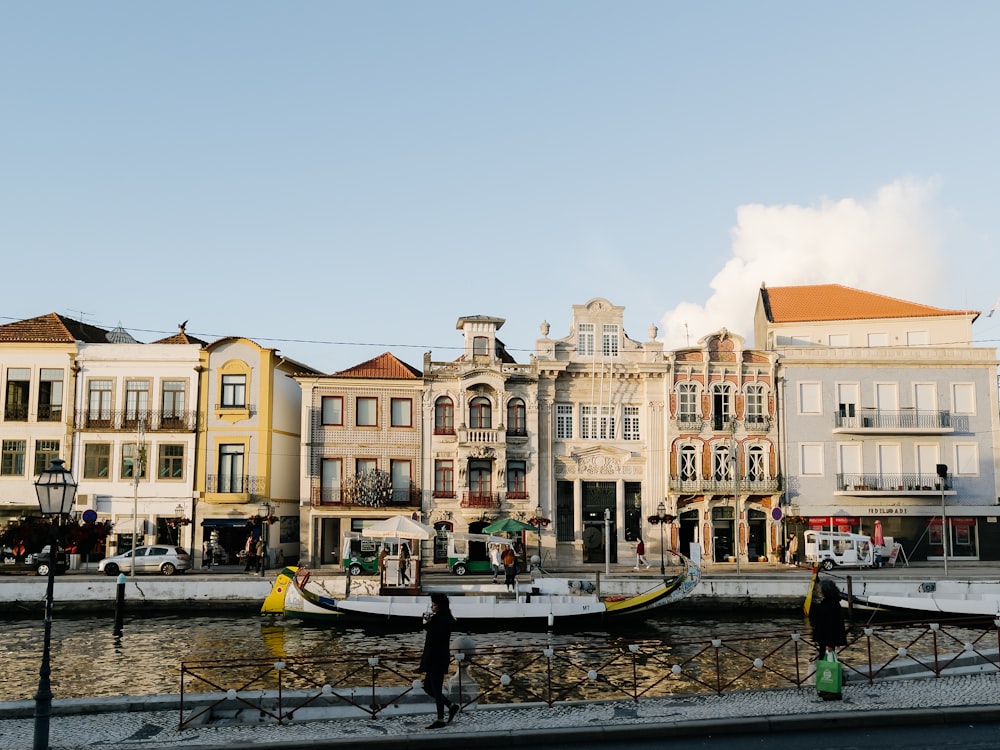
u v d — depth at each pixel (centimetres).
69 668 2675
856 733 1547
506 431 5638
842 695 1769
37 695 1468
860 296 6394
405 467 5616
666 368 5747
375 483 5469
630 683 2295
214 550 5434
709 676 2386
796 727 1575
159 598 3991
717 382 5797
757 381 5812
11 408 5562
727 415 5781
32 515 5466
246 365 5606
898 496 5688
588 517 5691
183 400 5581
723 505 5716
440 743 1509
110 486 5509
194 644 3156
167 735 1586
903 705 1684
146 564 4778
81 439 5528
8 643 3192
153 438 5522
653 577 4216
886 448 5794
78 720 1702
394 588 3778
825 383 5828
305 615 3609
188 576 4381
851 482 5744
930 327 6084
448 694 1859
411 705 1800
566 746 1505
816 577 3828
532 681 2339
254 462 5531
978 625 3428
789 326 6184
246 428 5553
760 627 3572
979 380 5853
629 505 5741
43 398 5575
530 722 1627
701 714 1647
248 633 3428
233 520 5453
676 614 3956
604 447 5706
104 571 4766
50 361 5603
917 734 1536
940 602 3544
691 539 5712
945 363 5853
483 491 5622
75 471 5506
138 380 5600
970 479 5756
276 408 5712
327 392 5591
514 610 3503
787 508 5681
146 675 2548
